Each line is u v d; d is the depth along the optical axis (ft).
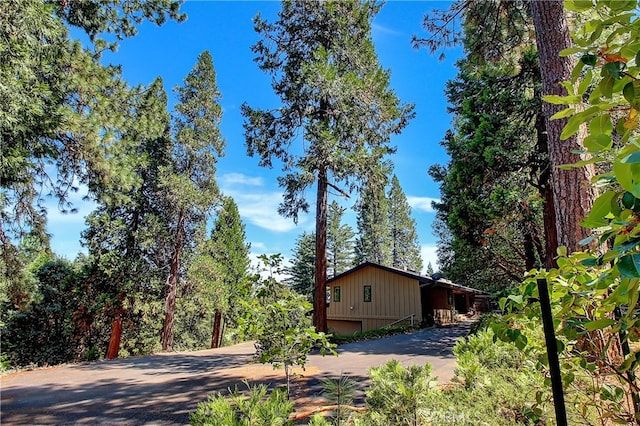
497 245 36.78
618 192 2.57
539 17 13.70
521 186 28.27
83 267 49.49
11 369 32.42
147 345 58.29
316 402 12.92
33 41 18.45
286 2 35.86
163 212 53.72
